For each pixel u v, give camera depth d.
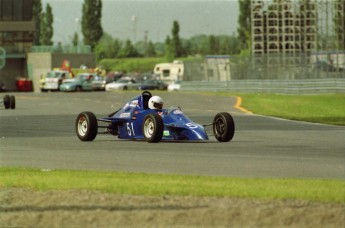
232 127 73.44
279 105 151.25
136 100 75.25
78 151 65.31
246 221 33.62
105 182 42.84
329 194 38.25
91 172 48.66
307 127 99.88
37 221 34.22
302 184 41.97
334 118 119.75
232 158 58.94
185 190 39.75
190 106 151.88
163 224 33.44
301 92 189.12
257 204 36.19
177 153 62.72
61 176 46.31
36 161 57.41
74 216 34.78
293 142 75.31
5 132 90.69
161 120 71.31
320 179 45.09
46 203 37.50
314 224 33.25
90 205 36.69
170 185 41.47
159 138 71.62
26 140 78.56
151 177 45.41
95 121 76.00
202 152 63.66
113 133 77.00
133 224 33.56
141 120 73.38
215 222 33.59
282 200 37.16
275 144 72.56
